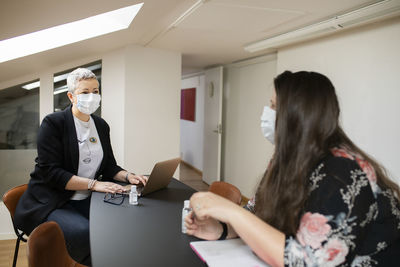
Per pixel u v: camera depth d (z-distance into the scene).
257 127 4.70
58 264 1.32
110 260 1.07
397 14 2.19
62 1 1.83
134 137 4.05
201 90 6.86
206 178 6.06
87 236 1.76
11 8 1.76
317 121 0.88
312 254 0.78
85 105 1.99
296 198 0.87
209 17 2.58
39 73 3.77
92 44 3.36
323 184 0.82
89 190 2.14
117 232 1.31
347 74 2.76
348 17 2.34
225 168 5.77
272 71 4.28
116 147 4.11
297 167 0.88
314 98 0.89
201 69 6.30
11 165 3.69
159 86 4.15
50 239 1.28
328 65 2.96
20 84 3.70
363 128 2.62
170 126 4.27
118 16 3.01
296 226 0.87
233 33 3.13
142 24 2.92
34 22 2.04
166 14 2.57
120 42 3.60
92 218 1.48
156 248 1.17
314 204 0.82
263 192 1.03
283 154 0.92
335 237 0.78
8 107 3.67
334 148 0.88
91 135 2.16
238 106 5.25
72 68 3.94
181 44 3.79
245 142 5.04
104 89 4.12
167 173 2.00
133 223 1.43
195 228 1.19
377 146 2.50
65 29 3.09
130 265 1.04
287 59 3.57
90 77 2.02
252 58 4.67
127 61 3.91
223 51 4.17
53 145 1.98
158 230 1.35
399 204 0.89
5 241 3.38
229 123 5.59
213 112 5.68
